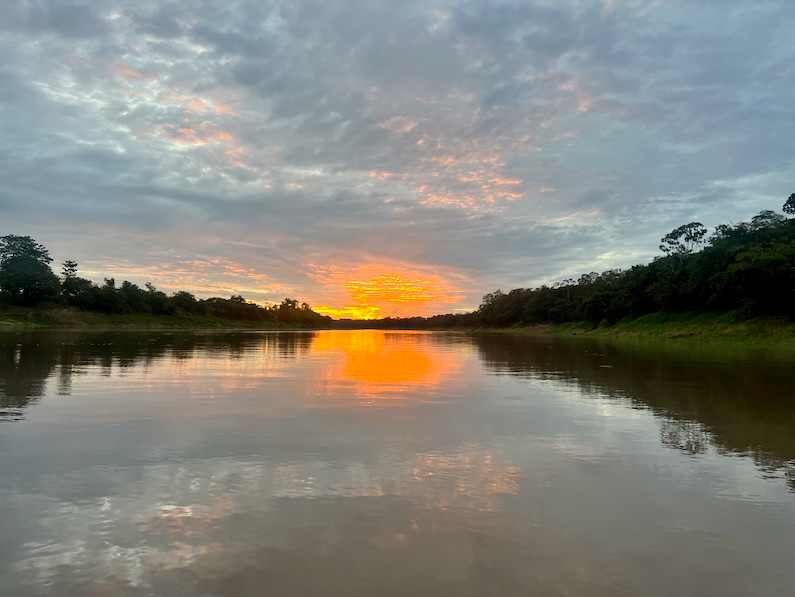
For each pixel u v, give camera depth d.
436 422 11.84
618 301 90.75
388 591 4.68
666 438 10.45
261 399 14.80
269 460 8.67
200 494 7.07
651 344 54.31
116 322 132.62
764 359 31.20
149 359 27.45
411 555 5.37
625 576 5.01
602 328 94.56
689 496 7.18
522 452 9.35
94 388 16.42
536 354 37.19
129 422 11.43
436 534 5.88
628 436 10.59
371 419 12.11
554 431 11.02
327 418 12.16
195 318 166.25
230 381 18.80
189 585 4.75
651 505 6.84
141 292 154.25
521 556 5.38
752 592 4.76
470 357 33.78
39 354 28.91
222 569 5.05
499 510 6.62
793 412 13.20
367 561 5.23
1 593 4.59
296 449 9.38
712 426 11.58
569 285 128.75
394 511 6.54
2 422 11.30
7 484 7.40
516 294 158.88
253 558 5.27
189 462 8.52
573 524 6.20
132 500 6.83
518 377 21.31
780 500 7.06
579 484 7.64
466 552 5.45
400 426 11.38
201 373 21.22
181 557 5.28
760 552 5.54
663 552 5.52
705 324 66.25
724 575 5.05
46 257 132.88
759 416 12.73
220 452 9.12
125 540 5.66
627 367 25.95
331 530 5.95
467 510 6.60
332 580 4.86
